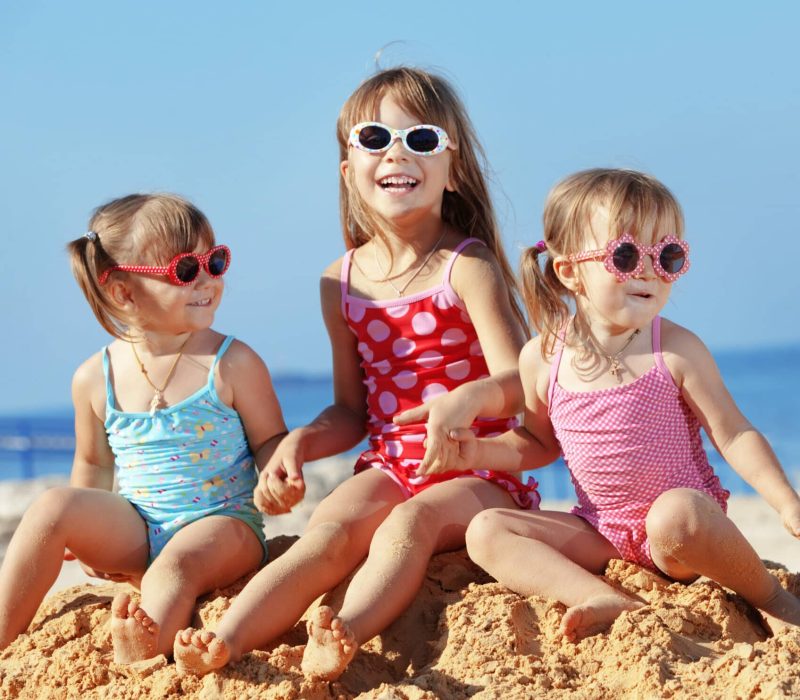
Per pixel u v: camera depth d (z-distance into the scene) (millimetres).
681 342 3635
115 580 4141
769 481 3465
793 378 42281
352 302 4402
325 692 3029
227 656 3045
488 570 3570
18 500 12500
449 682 3039
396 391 4309
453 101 4406
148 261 4074
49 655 3555
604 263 3559
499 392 3885
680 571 3545
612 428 3648
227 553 3879
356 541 3762
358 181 4344
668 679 2922
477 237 4480
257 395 4160
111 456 4371
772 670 2797
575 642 3213
